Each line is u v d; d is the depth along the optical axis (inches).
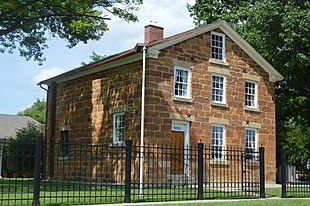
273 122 1021.2
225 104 936.3
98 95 956.0
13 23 951.0
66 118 1056.2
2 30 944.3
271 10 1011.3
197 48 907.4
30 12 896.9
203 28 911.7
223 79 948.6
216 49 948.6
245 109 971.3
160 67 843.4
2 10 875.4
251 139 978.1
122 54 941.8
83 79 1013.8
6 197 542.0
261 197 616.4
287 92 1220.5
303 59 985.5
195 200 546.3
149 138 808.9
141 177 733.3
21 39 1025.5
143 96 819.4
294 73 1080.2
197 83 896.9
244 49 991.0
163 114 834.2
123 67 890.7
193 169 855.7
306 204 523.8
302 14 971.3
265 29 1045.2
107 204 480.4
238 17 1214.9
